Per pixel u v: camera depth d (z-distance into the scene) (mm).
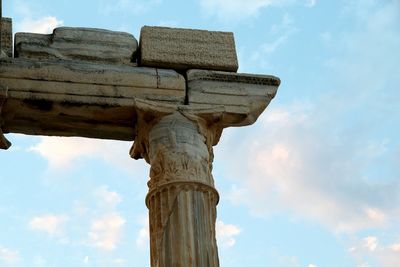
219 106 22328
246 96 22672
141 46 22969
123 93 22094
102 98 21953
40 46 22609
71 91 21891
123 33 23297
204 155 21609
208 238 20312
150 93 22234
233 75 22859
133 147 22641
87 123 22328
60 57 22547
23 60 22047
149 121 22094
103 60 22750
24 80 21781
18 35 22797
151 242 20562
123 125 22469
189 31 23469
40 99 21672
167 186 20766
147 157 22125
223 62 23078
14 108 21766
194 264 19781
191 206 20516
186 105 22234
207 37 23453
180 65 22906
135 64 22922
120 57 22859
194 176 20953
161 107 22000
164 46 23047
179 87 22406
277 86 23016
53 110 21844
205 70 22859
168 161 21141
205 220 20516
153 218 20688
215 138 22672
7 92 21547
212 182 21328
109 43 23000
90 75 22125
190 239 20047
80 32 23031
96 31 23141
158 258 20047
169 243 20078
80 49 22766
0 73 21734
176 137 21516
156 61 22766
